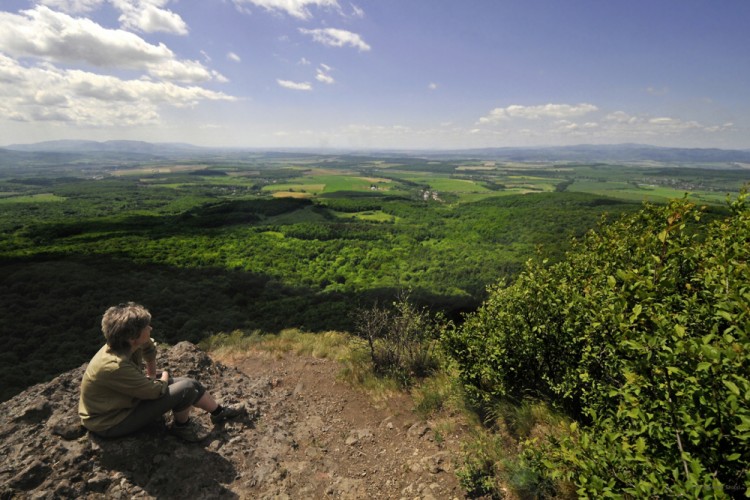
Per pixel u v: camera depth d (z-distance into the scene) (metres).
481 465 3.68
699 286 3.27
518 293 4.91
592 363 3.64
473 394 5.23
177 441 3.81
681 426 2.17
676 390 2.27
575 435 3.10
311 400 5.88
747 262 2.78
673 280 2.76
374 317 7.49
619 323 2.62
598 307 3.46
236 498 3.49
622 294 2.73
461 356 5.41
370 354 7.43
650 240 4.31
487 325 5.20
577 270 5.12
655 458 2.27
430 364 6.98
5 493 2.82
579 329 3.97
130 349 3.36
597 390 3.51
